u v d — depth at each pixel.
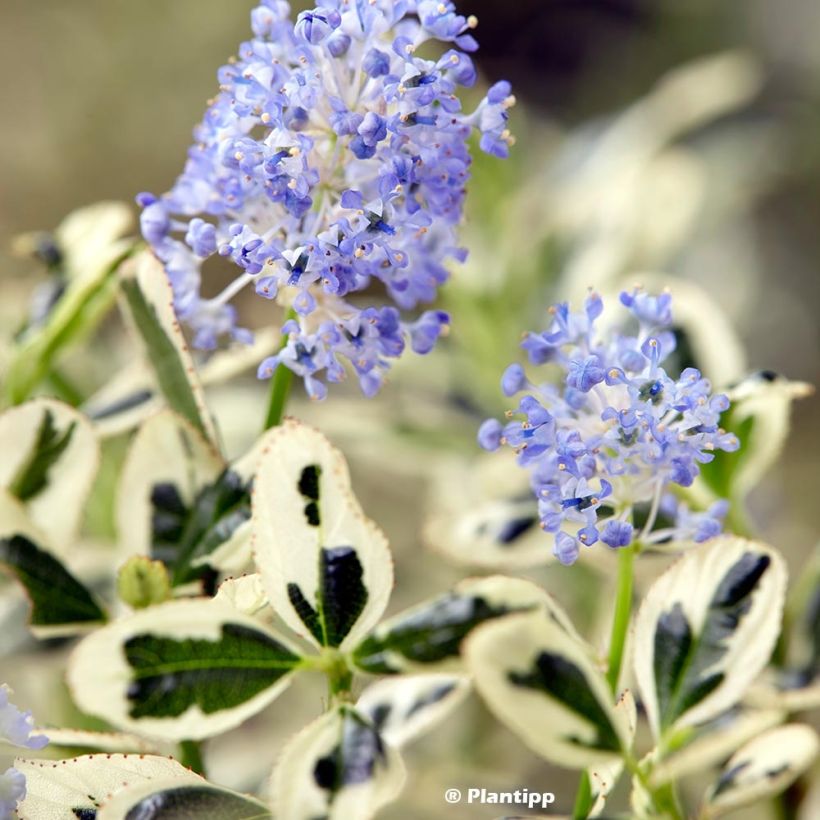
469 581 0.33
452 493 0.46
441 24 0.33
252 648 0.33
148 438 0.36
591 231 0.51
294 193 0.32
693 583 0.33
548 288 0.49
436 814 0.42
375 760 0.32
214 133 0.33
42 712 0.41
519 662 0.31
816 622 0.37
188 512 0.36
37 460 0.36
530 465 0.32
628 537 0.32
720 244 0.75
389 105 0.32
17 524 0.35
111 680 0.32
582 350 0.32
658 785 0.33
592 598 0.45
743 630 0.33
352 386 0.55
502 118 0.33
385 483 0.59
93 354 0.48
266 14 0.33
